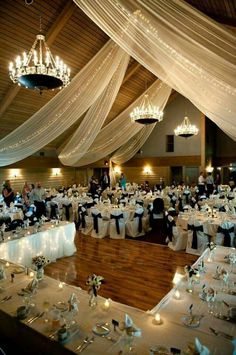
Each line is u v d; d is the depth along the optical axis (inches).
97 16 130.6
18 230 213.9
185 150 639.8
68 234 242.2
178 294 107.2
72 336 84.0
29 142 375.2
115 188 561.3
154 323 90.7
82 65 350.6
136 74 456.8
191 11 98.7
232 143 665.6
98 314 96.7
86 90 296.2
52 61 174.9
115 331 86.3
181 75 132.9
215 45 102.8
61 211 392.2
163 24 109.0
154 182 682.8
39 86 166.6
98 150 537.0
